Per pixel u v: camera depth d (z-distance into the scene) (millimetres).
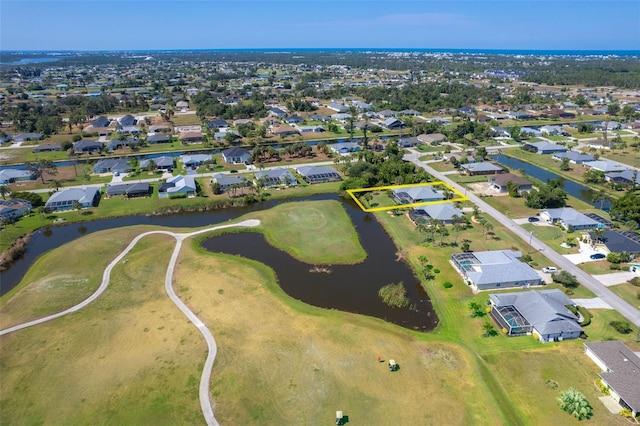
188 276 82438
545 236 97562
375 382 55781
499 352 61500
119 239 97750
